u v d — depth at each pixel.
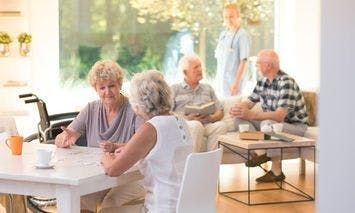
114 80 3.49
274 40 7.98
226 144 5.44
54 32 7.23
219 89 7.47
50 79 7.25
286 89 5.78
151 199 2.98
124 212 3.23
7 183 2.90
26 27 7.06
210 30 7.82
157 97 2.96
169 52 7.74
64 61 7.40
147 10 7.64
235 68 7.36
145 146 2.87
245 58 7.31
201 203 2.96
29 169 2.94
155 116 2.97
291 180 6.20
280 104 5.78
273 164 6.02
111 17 7.54
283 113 5.75
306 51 7.88
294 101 5.81
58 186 2.78
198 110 5.97
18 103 7.11
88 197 3.55
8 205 3.98
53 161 3.16
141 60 7.67
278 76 5.86
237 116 5.86
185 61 6.16
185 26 7.76
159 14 7.68
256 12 7.93
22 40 6.89
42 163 2.97
